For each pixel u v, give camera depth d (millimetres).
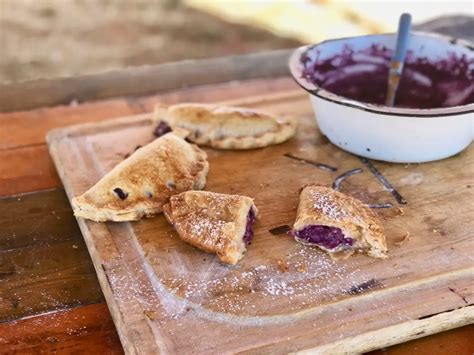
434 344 551
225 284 572
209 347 524
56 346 542
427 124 668
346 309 553
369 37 785
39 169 726
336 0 1646
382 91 806
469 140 712
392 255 597
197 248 604
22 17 1844
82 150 731
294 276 579
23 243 629
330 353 534
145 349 521
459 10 1326
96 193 638
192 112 740
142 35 1695
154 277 579
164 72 903
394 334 543
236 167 708
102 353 540
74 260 616
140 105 834
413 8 1393
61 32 1733
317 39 1434
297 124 768
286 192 674
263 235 620
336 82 794
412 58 790
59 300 578
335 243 602
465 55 755
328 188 648
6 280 591
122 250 606
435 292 565
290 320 545
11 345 541
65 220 658
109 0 1992
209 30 1685
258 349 523
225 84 883
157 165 660
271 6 1768
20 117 806
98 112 819
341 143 725
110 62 1518
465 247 604
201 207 618
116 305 554
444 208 650
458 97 768
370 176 695
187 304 556
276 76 904
